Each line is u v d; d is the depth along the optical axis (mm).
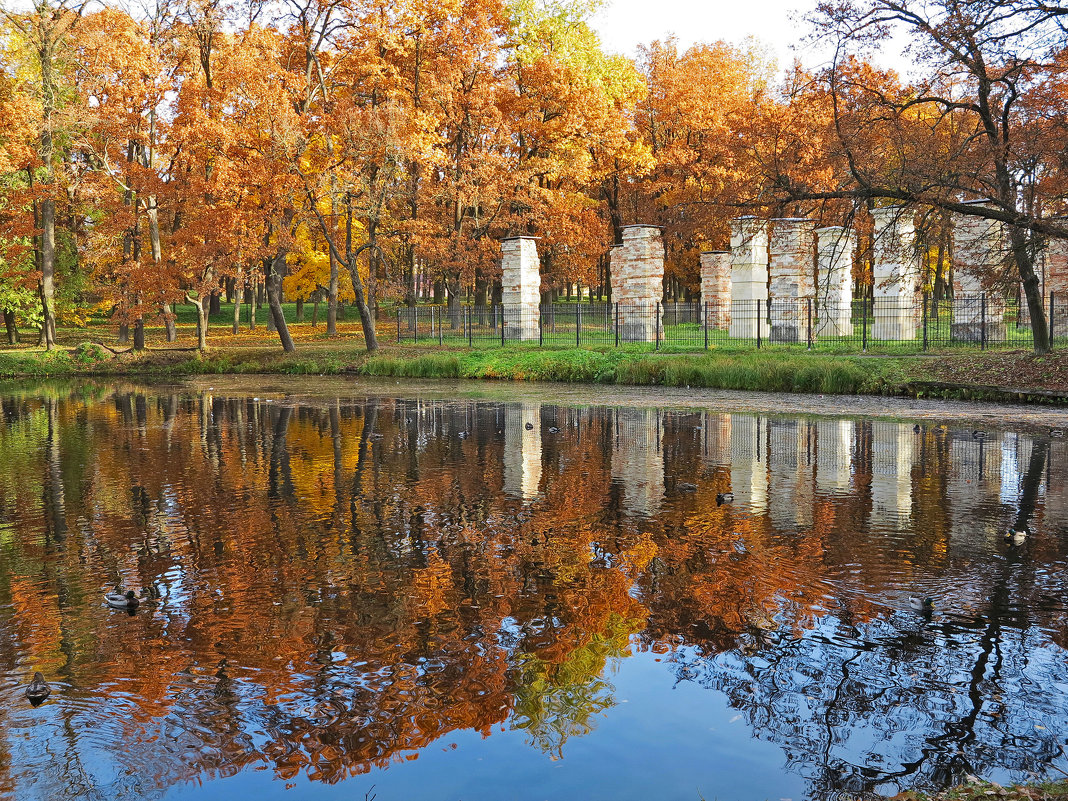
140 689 5543
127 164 35406
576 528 9375
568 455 14055
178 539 9180
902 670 5645
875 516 9734
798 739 4777
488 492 11305
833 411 19172
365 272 50781
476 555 8398
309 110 38500
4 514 10438
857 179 20391
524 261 37000
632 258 35469
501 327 36031
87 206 40062
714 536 8961
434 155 34375
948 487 11219
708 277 40594
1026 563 7898
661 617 6652
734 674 5617
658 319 31750
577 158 41531
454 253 39844
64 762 4633
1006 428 16125
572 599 7094
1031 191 19172
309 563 8234
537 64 40375
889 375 22500
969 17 18062
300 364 34719
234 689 5520
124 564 8320
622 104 45656
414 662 5891
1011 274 22281
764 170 23000
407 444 15484
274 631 6488
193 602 7188
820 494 10922
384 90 38031
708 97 45656
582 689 5445
